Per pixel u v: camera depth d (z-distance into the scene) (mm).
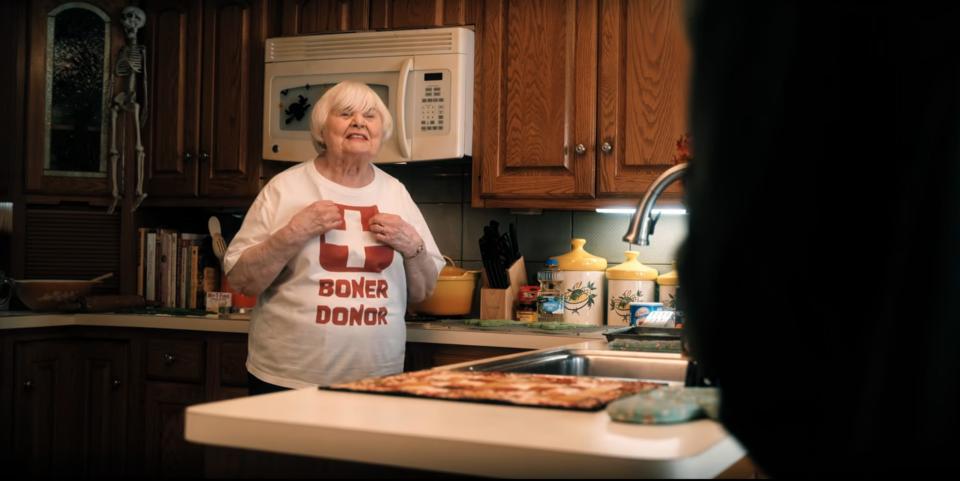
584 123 2725
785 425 589
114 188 3297
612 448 811
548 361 1614
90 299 3086
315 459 935
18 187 3238
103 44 3316
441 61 2826
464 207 3236
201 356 2896
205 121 3234
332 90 2301
